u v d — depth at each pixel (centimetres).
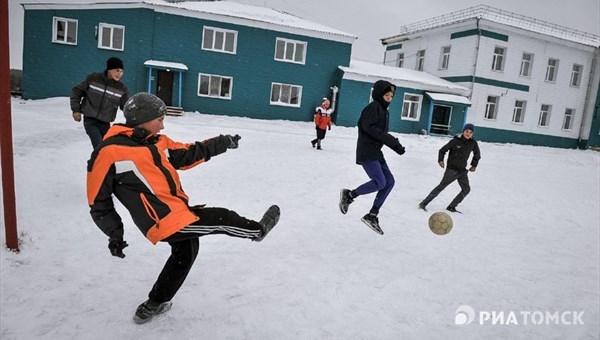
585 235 653
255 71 2472
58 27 2275
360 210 641
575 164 1961
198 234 243
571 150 2911
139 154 229
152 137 246
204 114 2402
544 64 2914
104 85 546
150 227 233
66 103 2019
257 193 670
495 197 907
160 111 242
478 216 714
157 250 385
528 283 412
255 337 262
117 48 2311
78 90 539
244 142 1352
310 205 633
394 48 3575
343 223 557
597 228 711
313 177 865
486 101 2802
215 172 808
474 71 2712
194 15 2328
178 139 1218
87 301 284
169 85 2378
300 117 2592
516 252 518
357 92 2548
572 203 930
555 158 2108
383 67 2939
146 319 263
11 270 308
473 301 354
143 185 230
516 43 2794
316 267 386
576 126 3130
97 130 552
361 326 290
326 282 355
